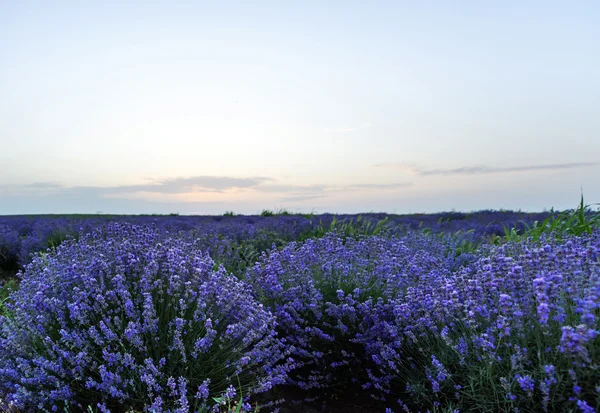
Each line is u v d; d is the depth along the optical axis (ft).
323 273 15.40
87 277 10.65
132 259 11.43
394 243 19.06
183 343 10.20
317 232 33.42
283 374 11.28
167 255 11.84
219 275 12.07
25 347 10.01
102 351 9.75
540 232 21.42
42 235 29.55
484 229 35.06
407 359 11.69
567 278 9.09
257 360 10.83
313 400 12.07
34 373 9.48
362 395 12.31
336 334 13.03
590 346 7.49
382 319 12.85
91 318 10.45
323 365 12.89
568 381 7.67
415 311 11.55
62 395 9.04
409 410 11.03
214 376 10.03
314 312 12.79
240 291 11.94
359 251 17.56
